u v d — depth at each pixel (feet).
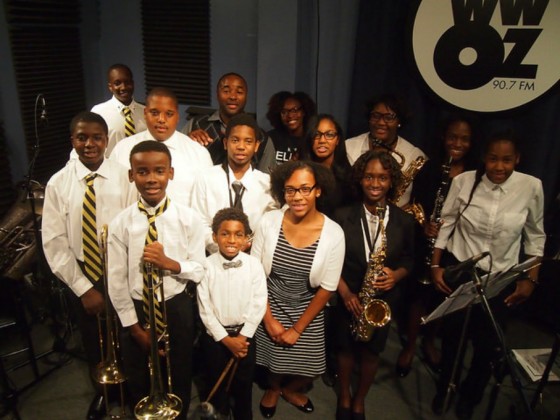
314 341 7.35
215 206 7.52
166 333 6.45
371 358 7.42
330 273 6.92
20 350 9.09
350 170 7.42
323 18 10.96
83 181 6.88
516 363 7.94
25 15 11.03
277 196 7.04
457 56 9.62
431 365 9.18
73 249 6.97
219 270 6.61
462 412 7.97
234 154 7.32
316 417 7.97
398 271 7.32
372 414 8.07
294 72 10.99
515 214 7.23
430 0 9.46
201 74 12.83
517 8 9.03
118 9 13.11
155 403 6.40
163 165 6.08
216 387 6.85
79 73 12.95
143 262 6.05
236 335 6.80
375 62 10.25
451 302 6.24
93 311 7.00
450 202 7.90
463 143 8.30
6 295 8.87
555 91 9.25
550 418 8.02
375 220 7.25
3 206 10.96
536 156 9.71
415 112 10.25
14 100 10.97
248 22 11.99
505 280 6.43
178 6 12.38
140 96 13.83
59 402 8.07
